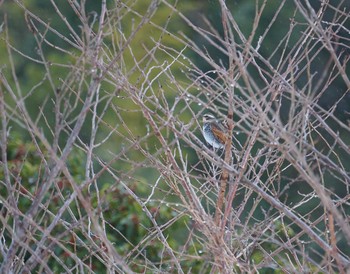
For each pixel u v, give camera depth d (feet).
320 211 80.94
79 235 45.47
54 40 104.83
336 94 72.02
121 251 46.73
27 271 28.25
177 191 31.12
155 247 46.14
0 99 27.14
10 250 27.63
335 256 27.02
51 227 27.84
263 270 41.96
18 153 49.32
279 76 30.30
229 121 29.55
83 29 29.07
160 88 32.17
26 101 98.99
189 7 99.40
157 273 34.65
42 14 104.47
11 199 27.73
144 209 33.17
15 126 68.74
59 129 26.89
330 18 74.59
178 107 87.76
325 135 66.85
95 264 46.16
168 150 31.04
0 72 29.84
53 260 45.37
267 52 80.53
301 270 30.53
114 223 48.93
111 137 85.40
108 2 71.77
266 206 63.93
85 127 83.51
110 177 70.08
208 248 30.17
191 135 30.55
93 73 27.89
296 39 90.07
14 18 106.01
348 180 31.12
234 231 31.65
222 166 29.07
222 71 29.58
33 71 101.86
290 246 30.96
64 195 47.09
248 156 32.83
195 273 41.88
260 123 30.35
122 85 29.81
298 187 71.61
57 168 27.32
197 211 30.91
